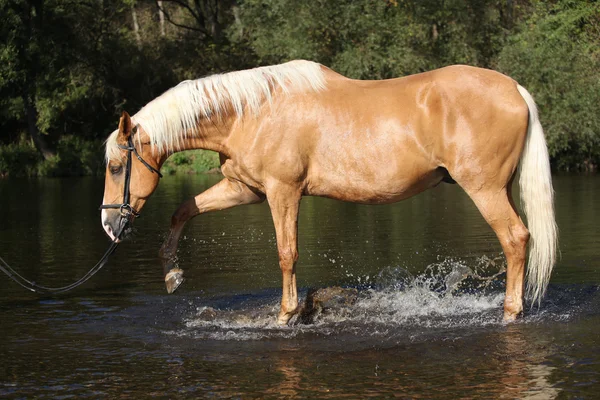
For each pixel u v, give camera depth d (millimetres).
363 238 13773
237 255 12133
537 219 7391
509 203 7484
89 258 12016
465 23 35594
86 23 42438
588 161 34281
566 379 5695
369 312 8062
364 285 9609
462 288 9266
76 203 22359
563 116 32031
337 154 7469
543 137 7406
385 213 18109
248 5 38938
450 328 7285
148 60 45031
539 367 5996
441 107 7277
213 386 5793
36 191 27406
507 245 7445
